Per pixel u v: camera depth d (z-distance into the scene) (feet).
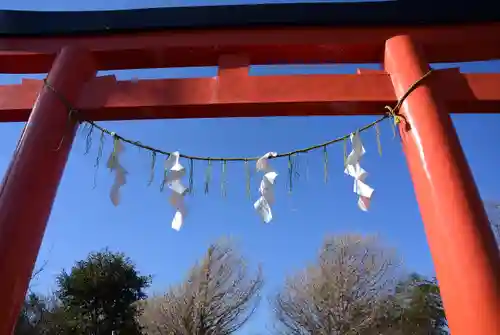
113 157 10.75
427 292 68.08
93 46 12.13
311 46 11.83
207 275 61.05
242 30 12.17
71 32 12.18
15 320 8.32
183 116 11.22
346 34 11.84
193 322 57.41
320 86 10.81
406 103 10.11
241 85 11.01
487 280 7.33
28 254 8.82
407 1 11.78
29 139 9.90
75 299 52.75
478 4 11.62
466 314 7.25
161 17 12.16
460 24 11.77
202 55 12.28
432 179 8.79
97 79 11.50
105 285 53.42
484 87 10.45
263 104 10.71
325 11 11.91
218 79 11.23
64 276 54.70
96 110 10.99
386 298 66.90
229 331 59.36
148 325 61.36
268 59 12.28
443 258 8.04
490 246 7.77
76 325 51.37
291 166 10.62
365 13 11.80
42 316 52.80
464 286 7.45
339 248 69.56
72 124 10.87
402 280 71.77
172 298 61.98
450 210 8.25
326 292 65.36
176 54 12.28
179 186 10.35
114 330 52.65
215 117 11.23
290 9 12.00
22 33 12.23
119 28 12.16
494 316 7.00
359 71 11.16
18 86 11.50
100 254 56.75
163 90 11.06
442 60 11.96
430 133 9.32
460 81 10.55
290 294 70.23
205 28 12.17
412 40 11.43
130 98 10.99
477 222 8.04
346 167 10.24
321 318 64.23
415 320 65.82
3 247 8.41
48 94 10.76
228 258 63.82
